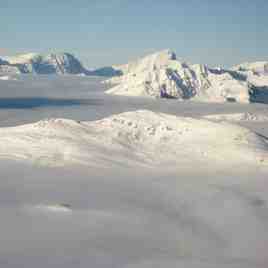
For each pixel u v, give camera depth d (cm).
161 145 12625
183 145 12669
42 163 10538
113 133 13012
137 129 13488
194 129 13775
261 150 12331
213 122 14562
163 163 11200
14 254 5719
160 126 13862
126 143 12475
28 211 7325
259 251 6094
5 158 10831
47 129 12875
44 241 6156
